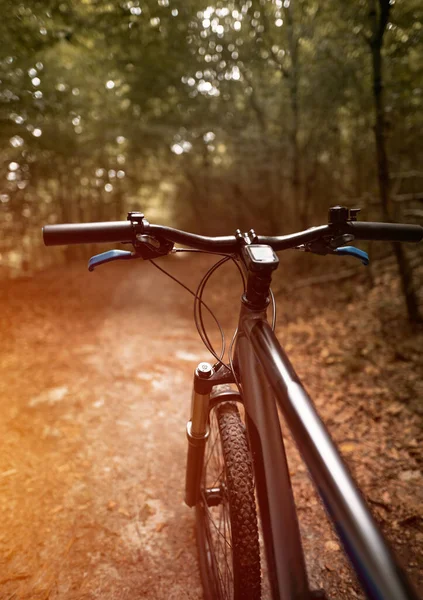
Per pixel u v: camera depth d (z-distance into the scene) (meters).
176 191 19.77
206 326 5.61
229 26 7.36
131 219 1.29
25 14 4.58
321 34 6.00
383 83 4.27
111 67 7.27
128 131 11.85
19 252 11.91
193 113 10.60
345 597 1.79
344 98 6.06
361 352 4.27
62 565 1.96
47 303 6.69
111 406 3.40
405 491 2.35
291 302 6.50
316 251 1.46
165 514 2.29
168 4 5.77
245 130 9.95
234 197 14.03
